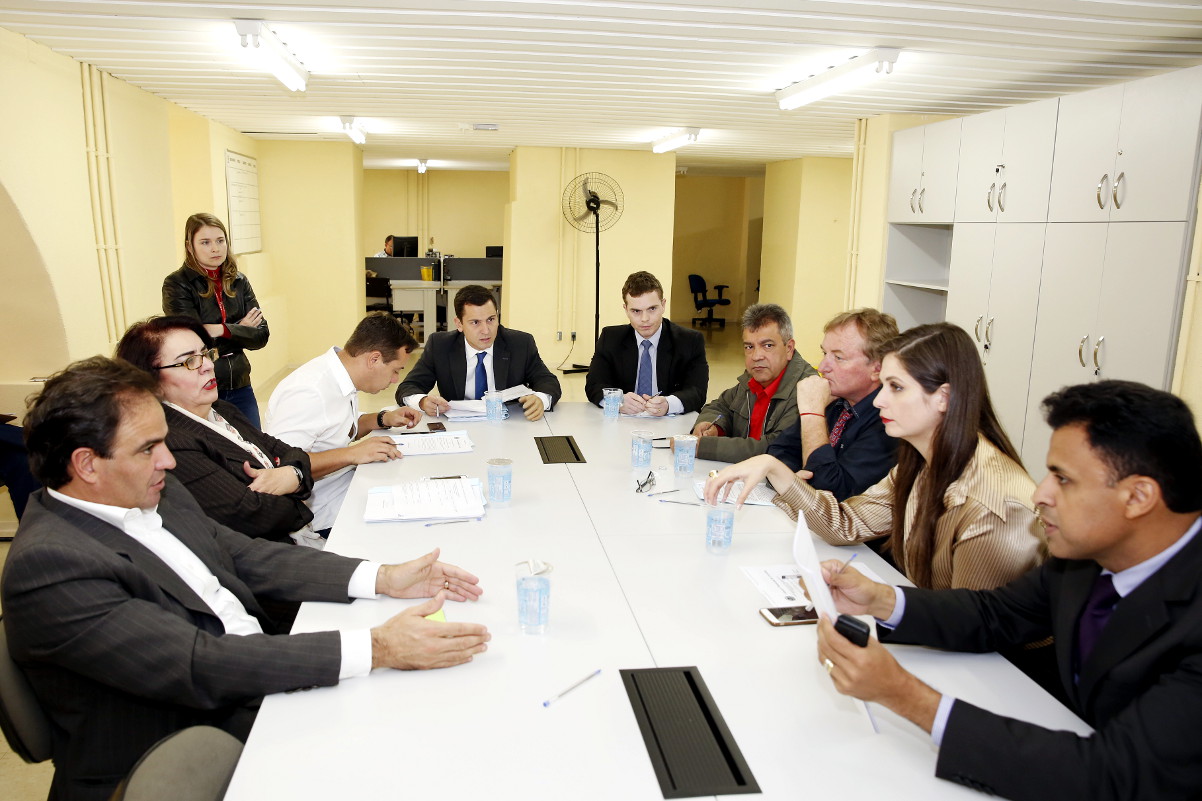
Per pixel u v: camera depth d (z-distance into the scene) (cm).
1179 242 345
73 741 142
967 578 171
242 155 788
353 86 521
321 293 889
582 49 417
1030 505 166
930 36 379
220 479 218
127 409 144
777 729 129
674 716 132
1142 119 363
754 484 201
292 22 369
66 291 420
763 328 306
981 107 566
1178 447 112
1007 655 173
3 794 223
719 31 378
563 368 926
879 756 123
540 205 895
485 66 459
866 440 235
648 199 912
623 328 394
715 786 116
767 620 164
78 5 341
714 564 193
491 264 1070
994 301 469
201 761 124
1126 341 375
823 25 363
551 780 116
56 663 136
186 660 135
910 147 561
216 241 398
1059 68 444
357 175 900
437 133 765
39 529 140
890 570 191
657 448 302
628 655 150
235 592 173
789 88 499
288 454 253
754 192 1367
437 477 257
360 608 169
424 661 143
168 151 572
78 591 134
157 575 151
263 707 132
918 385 174
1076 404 119
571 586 179
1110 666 122
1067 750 111
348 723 129
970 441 172
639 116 638
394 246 1099
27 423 143
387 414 327
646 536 211
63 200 421
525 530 213
